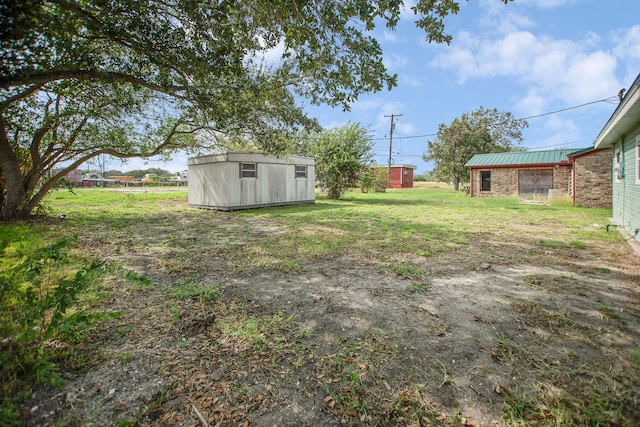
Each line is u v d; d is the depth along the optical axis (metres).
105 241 6.36
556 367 2.15
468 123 30.48
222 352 2.35
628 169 7.50
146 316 2.92
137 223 9.05
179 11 4.26
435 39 3.77
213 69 4.95
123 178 53.62
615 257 5.14
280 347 2.41
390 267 4.58
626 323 2.79
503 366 2.18
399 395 1.89
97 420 1.67
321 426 1.66
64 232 7.28
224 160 12.25
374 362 2.22
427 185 45.75
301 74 6.96
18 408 1.72
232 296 3.45
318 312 3.05
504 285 3.83
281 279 4.05
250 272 4.34
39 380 1.90
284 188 14.68
